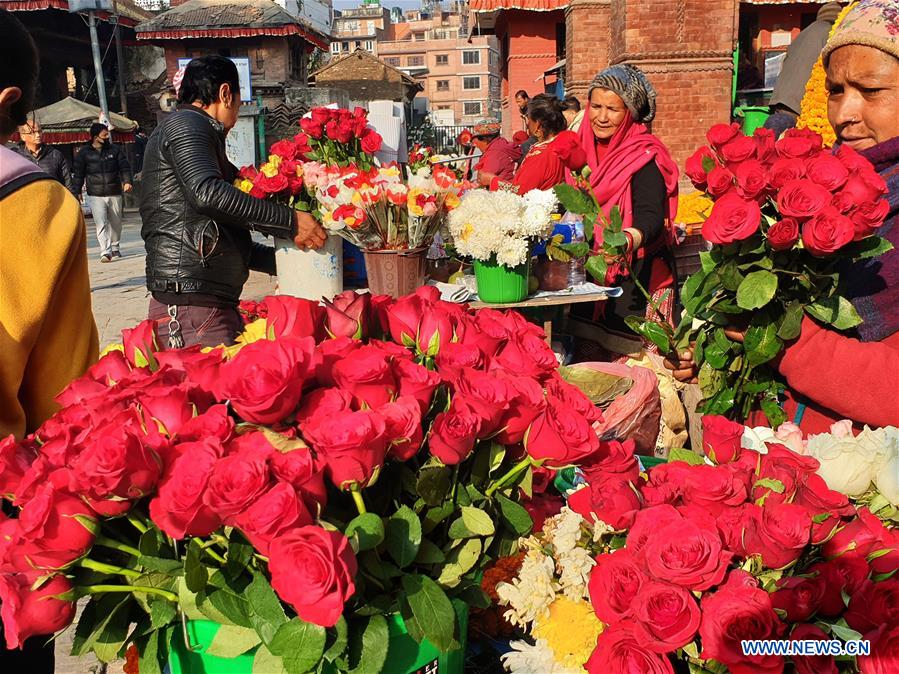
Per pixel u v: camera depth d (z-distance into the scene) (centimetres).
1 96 156
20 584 104
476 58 9888
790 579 105
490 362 133
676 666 115
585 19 1298
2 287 139
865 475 121
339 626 98
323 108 391
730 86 893
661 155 357
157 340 138
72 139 2583
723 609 100
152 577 106
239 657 107
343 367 110
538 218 324
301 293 349
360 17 11300
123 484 98
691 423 325
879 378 157
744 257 160
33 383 157
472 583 121
